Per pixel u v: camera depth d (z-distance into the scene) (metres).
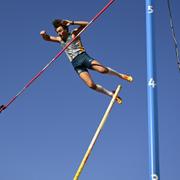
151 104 8.92
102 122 9.91
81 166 9.45
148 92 9.01
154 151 8.70
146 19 9.34
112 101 10.60
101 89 10.98
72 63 11.48
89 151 9.55
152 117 8.86
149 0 9.38
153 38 9.25
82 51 11.42
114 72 11.19
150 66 9.12
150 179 8.64
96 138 9.69
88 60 11.27
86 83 11.18
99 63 11.20
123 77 11.20
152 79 9.05
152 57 9.16
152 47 9.21
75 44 11.51
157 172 8.63
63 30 11.61
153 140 8.75
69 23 11.59
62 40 11.70
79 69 11.36
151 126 8.82
